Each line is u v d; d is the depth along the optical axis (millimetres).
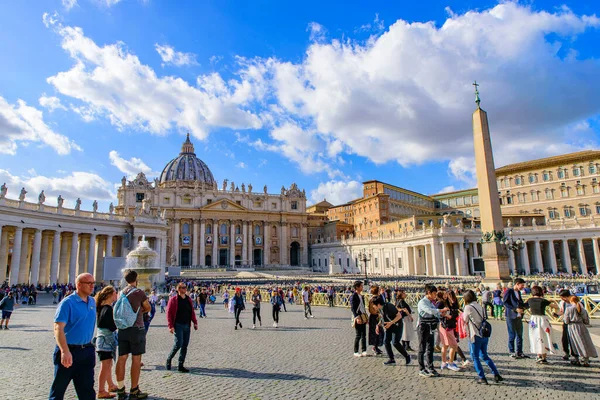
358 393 7863
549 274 56438
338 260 96500
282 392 7957
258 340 14078
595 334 13578
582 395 7590
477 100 27484
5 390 8195
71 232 46062
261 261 109000
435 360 10727
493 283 25047
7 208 38312
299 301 31547
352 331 16047
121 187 98500
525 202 80688
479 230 63031
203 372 9555
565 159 75500
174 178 129750
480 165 26875
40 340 14203
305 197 115500
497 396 7598
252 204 109688
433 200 109188
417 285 36688
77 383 5809
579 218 68312
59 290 31812
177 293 9922
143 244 26688
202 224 102438
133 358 7660
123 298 7793
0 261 41969
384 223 90312
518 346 10758
